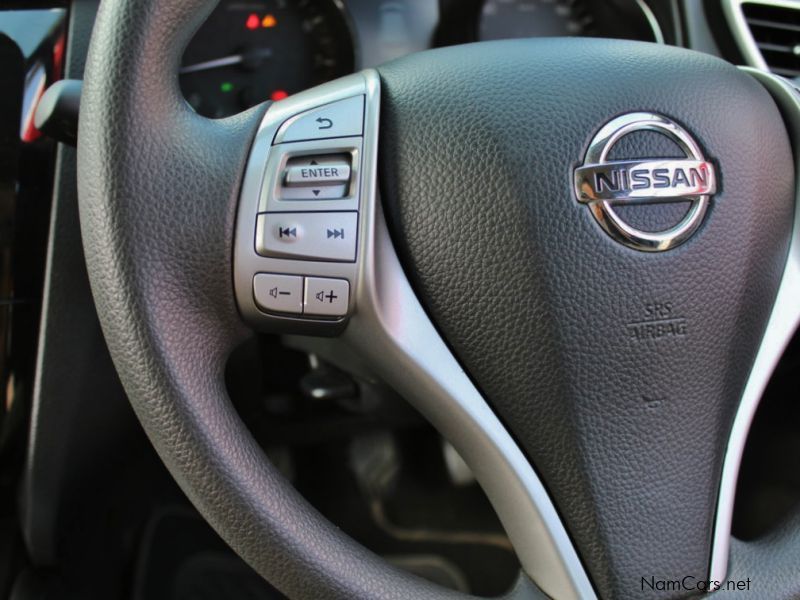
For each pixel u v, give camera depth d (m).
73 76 1.00
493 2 1.50
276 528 0.59
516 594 0.67
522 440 0.66
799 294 0.71
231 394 1.16
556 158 0.63
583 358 0.63
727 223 0.65
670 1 1.32
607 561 0.64
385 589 0.60
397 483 1.35
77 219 0.99
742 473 1.05
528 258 0.62
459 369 0.66
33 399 1.01
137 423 1.11
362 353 0.66
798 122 0.71
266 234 0.62
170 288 0.59
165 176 0.59
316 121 0.64
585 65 0.66
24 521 1.05
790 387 0.99
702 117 0.65
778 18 1.28
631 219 0.63
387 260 0.65
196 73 1.34
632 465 0.64
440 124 0.65
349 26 1.39
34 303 1.02
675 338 0.64
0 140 0.99
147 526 1.23
